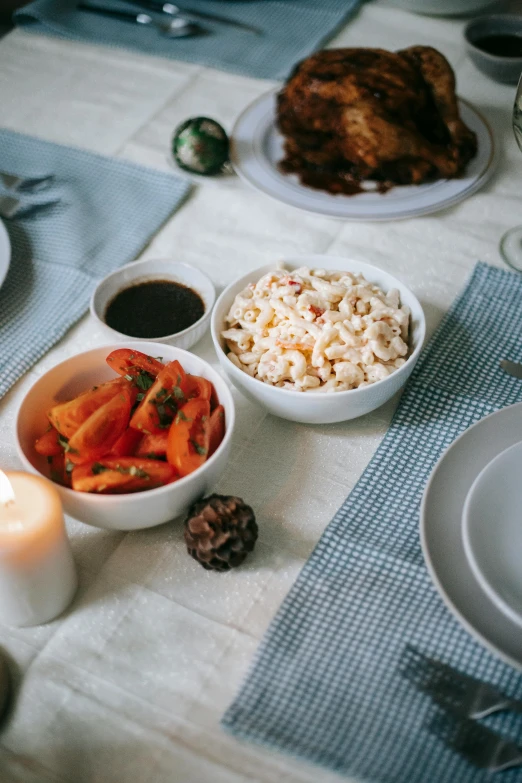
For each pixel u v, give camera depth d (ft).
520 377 3.67
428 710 2.49
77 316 4.11
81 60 6.13
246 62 5.95
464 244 4.50
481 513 2.70
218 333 3.59
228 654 2.72
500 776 2.32
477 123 5.16
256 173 4.92
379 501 3.16
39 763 2.50
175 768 2.45
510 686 2.55
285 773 2.41
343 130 4.61
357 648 2.67
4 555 2.49
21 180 5.00
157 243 4.60
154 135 5.41
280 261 3.84
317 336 3.36
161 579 2.95
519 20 5.66
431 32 6.16
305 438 3.47
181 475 2.87
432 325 4.03
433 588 2.83
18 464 3.40
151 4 6.46
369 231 4.61
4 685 2.62
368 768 2.35
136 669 2.69
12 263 4.52
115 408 2.85
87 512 2.82
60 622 2.85
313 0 6.52
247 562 2.99
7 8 8.38
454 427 3.45
